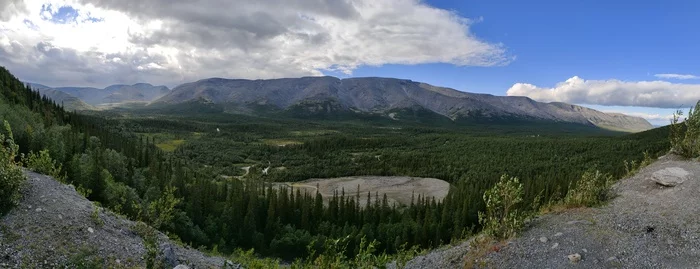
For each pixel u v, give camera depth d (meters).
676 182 19.05
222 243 69.25
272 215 78.62
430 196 118.94
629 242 15.55
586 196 20.17
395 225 76.62
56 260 18.45
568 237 16.64
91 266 18.75
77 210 23.28
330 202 88.38
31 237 19.30
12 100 104.12
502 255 16.86
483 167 148.50
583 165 130.88
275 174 153.50
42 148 64.81
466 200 81.88
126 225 25.44
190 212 74.38
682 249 14.59
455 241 22.98
